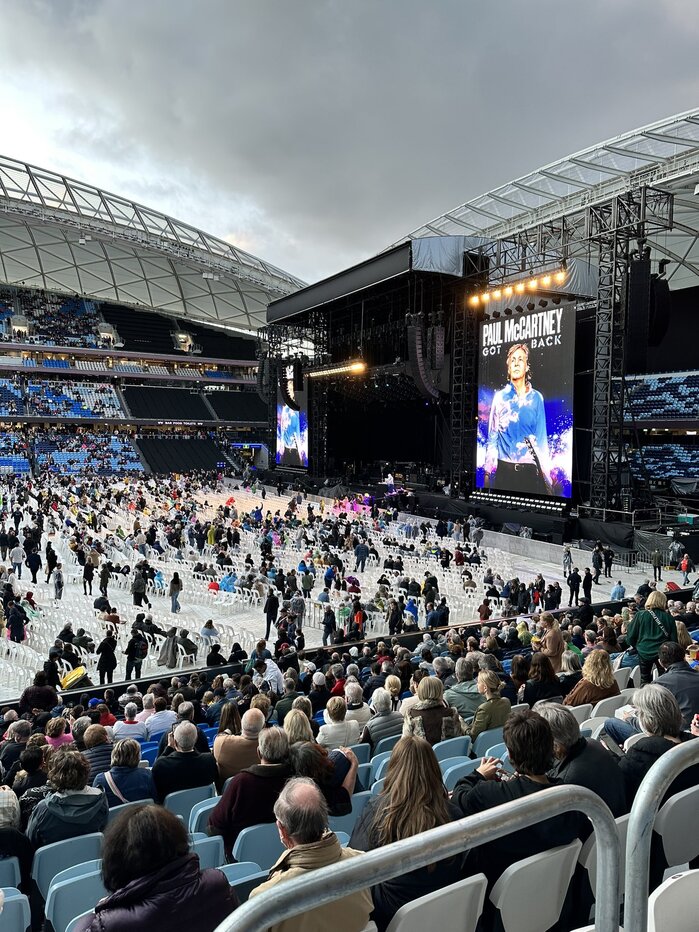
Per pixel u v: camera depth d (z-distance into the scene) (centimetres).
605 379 3098
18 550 2578
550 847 313
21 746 682
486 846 316
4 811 459
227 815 451
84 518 3575
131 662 1480
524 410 3391
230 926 125
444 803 305
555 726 366
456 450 4144
